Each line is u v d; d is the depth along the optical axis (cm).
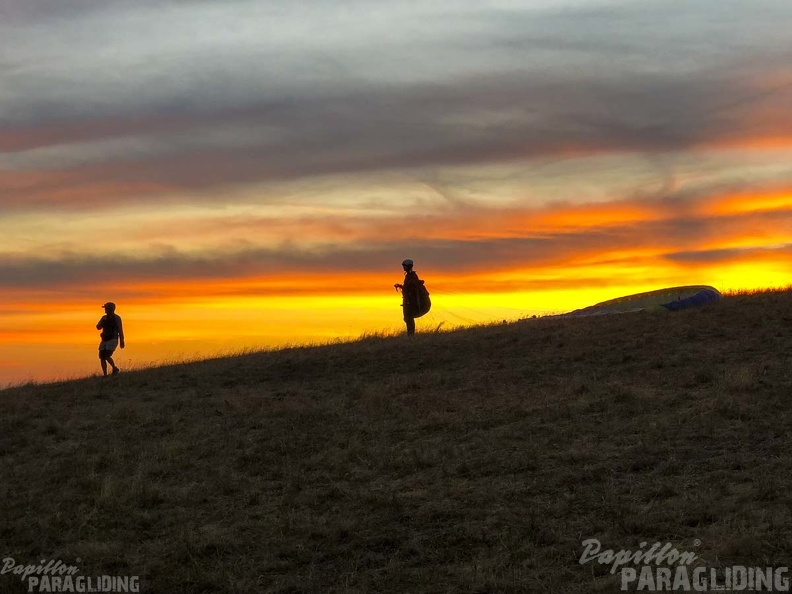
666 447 1141
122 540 1038
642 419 1296
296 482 1183
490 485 1090
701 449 1123
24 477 1323
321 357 2248
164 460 1359
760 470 1005
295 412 1586
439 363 2000
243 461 1314
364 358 2158
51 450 1477
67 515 1128
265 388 1908
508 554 875
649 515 913
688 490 980
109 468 1341
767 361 1576
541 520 951
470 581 819
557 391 1553
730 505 908
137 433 1549
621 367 1689
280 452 1348
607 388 1516
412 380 1772
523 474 1121
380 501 1063
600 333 2100
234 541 993
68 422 1684
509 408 1464
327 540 974
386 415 1518
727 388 1393
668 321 2139
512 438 1288
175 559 964
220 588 886
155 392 1977
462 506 1027
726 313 2145
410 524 995
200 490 1197
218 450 1391
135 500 1164
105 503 1152
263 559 945
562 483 1064
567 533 908
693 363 1647
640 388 1483
